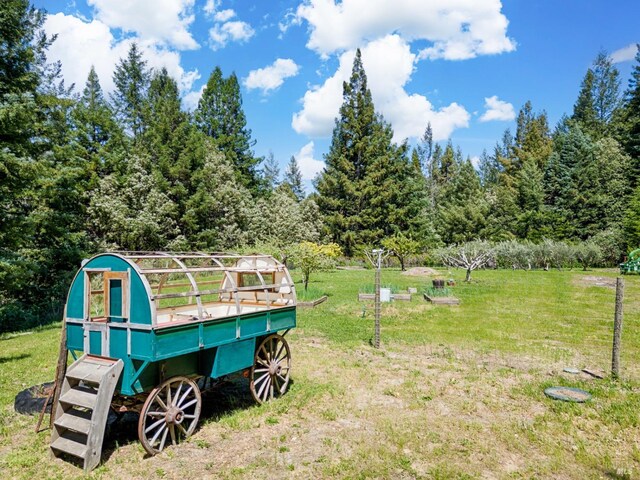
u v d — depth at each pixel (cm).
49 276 1850
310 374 761
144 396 493
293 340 1024
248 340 577
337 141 4791
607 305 1484
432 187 6200
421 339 1018
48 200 1781
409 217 4553
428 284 2170
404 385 700
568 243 3566
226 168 3441
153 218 2575
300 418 574
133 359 457
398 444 497
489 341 1002
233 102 4603
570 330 1112
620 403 609
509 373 764
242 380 732
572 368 788
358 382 719
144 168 2836
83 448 438
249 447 489
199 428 537
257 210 3697
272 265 715
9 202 1400
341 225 4409
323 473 432
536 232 4094
